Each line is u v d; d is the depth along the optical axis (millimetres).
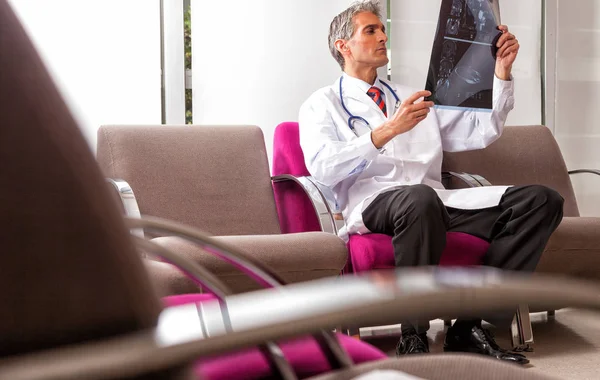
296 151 3105
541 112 4117
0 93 338
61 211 348
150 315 373
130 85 3402
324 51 3645
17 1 3232
